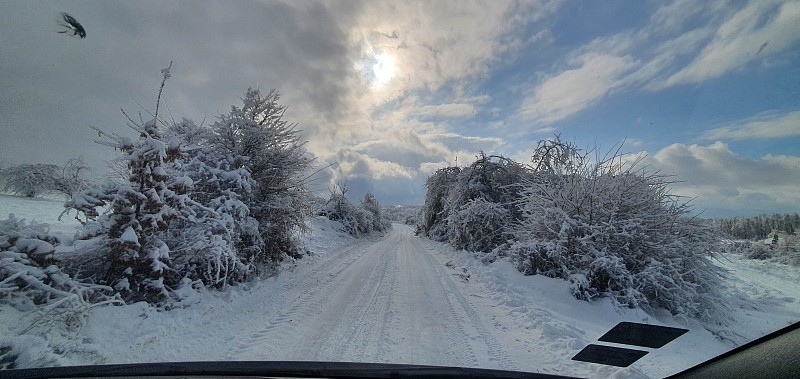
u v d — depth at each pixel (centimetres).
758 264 1509
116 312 557
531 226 1164
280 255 1198
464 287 1049
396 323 684
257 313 719
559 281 1005
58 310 496
